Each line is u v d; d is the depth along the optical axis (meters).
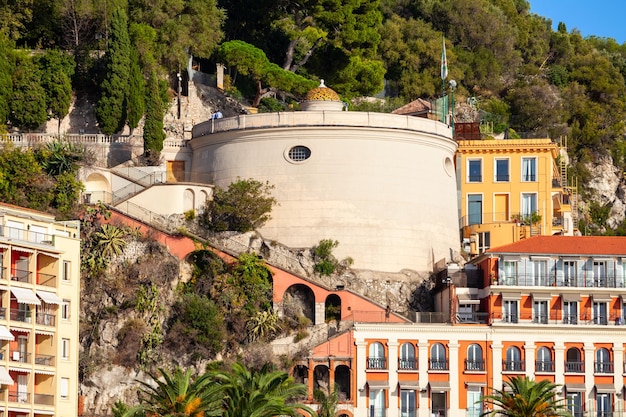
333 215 170.00
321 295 162.12
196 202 171.00
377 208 171.12
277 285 162.62
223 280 161.88
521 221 188.00
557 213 196.38
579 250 163.38
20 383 140.50
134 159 181.62
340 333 158.50
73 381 144.75
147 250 161.88
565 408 158.12
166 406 127.81
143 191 171.00
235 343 158.75
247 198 169.12
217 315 159.12
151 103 182.12
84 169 171.25
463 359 158.62
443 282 164.25
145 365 155.25
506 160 190.50
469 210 190.00
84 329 156.00
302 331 160.50
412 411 157.38
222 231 169.25
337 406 156.38
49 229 148.25
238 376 133.25
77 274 147.62
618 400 158.62
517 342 159.38
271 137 173.00
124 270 160.00
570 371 159.00
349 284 166.62
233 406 128.38
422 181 174.62
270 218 170.75
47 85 188.50
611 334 159.88
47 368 142.25
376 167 172.12
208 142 177.38
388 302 167.38
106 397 152.88
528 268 162.12
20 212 147.00
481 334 159.25
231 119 175.50
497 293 160.88
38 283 143.62
